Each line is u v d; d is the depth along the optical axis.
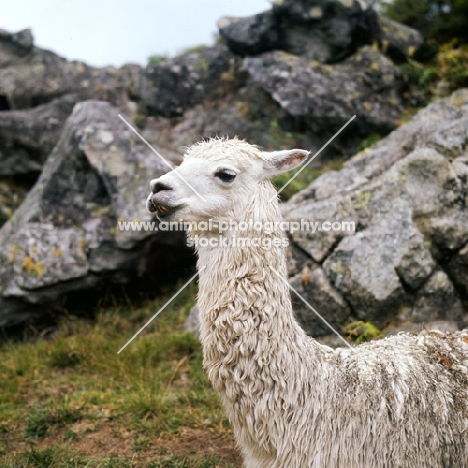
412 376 3.09
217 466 4.03
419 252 5.39
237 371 2.96
